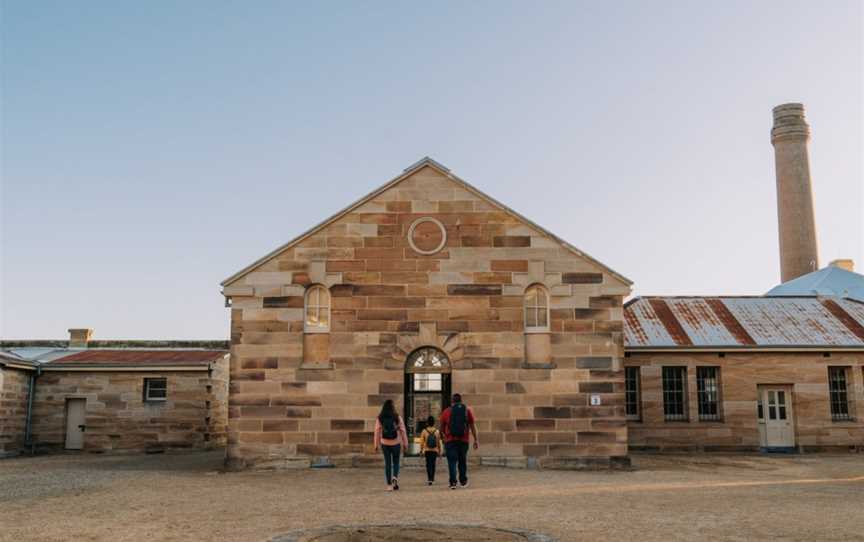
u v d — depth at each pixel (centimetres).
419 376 2278
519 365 2255
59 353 3662
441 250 2309
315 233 2323
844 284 3972
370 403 2241
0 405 3009
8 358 3045
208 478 2005
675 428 2928
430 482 1792
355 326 2275
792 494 1628
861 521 1264
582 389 2247
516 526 1213
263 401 2245
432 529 1177
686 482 1880
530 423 2233
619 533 1154
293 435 2231
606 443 2223
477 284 2294
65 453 3238
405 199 2334
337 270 2302
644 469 2236
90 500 1560
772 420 2981
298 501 1529
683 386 2978
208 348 3847
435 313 2281
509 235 2314
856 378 2980
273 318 2281
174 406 3272
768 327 3105
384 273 2298
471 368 2258
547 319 2286
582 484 1816
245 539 1117
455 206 2330
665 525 1222
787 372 2966
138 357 3456
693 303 3328
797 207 5316
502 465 2216
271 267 2303
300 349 2264
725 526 1214
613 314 2275
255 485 1830
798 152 5372
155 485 1841
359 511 1381
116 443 3244
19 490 1744
